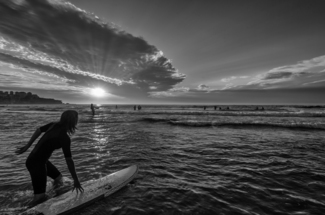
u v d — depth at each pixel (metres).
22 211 2.46
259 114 26.84
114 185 3.18
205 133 10.50
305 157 5.49
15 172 4.02
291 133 10.56
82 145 7.13
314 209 2.60
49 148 2.69
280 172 4.18
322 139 8.55
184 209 2.58
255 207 2.66
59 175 3.43
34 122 15.48
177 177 3.87
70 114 2.64
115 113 31.38
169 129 12.25
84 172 4.11
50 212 2.37
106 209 2.56
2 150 6.07
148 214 2.45
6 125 13.24
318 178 3.80
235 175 4.00
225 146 7.05
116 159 5.20
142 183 3.52
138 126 13.88
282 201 2.84
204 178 3.82
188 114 29.16
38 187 2.71
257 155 5.72
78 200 2.67
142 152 6.05
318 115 24.05
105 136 9.29
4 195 2.91
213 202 2.79
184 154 5.84
